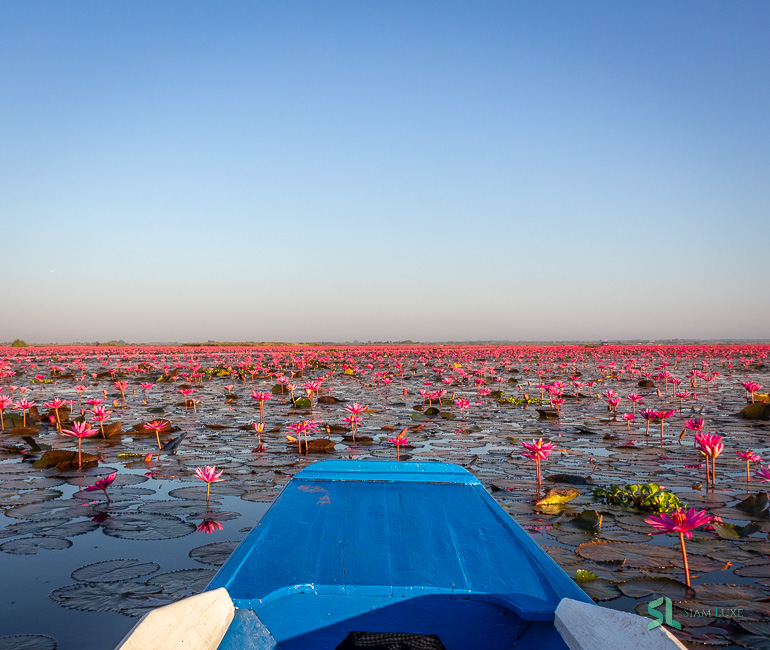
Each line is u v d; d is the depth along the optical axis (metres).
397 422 11.44
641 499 5.47
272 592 2.00
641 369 26.34
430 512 2.93
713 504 5.59
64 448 8.76
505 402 15.07
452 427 10.84
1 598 3.40
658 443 9.23
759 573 3.82
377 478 3.56
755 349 51.19
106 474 6.94
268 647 1.72
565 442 9.28
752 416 11.77
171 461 7.71
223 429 10.60
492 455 8.12
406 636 1.80
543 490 6.17
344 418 11.98
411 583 2.10
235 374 25.14
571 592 2.02
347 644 1.76
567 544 4.43
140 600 3.38
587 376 24.02
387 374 24.66
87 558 4.11
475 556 2.36
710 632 2.97
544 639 1.79
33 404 11.89
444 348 61.84
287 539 2.52
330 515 2.86
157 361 36.28
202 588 3.55
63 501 5.71
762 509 5.23
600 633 1.66
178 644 1.54
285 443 9.11
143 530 4.74
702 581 3.69
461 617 1.94
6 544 4.40
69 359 38.38
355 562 2.28
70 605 3.31
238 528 4.81
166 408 13.88
